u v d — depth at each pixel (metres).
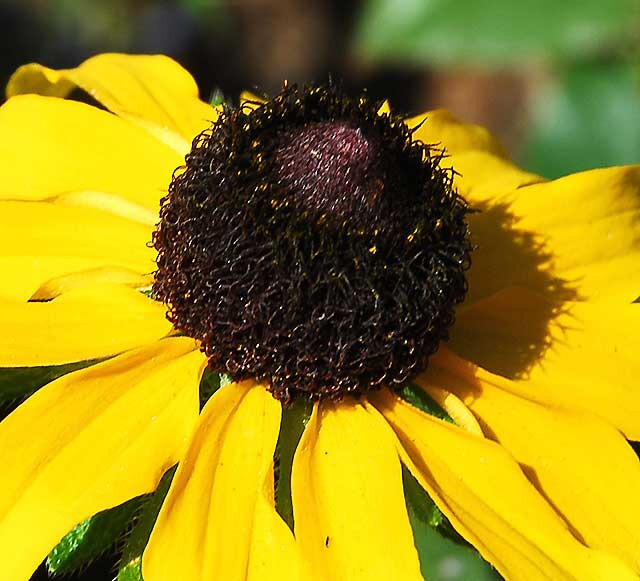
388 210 0.11
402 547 0.11
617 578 0.10
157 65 0.13
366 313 0.11
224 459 0.11
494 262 0.12
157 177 0.12
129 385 0.11
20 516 0.10
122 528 0.11
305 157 0.11
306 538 0.11
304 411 0.11
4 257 0.12
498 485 0.11
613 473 0.11
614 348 0.12
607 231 0.12
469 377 0.11
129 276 0.12
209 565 0.10
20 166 0.12
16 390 0.11
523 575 0.10
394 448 0.11
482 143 0.13
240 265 0.11
